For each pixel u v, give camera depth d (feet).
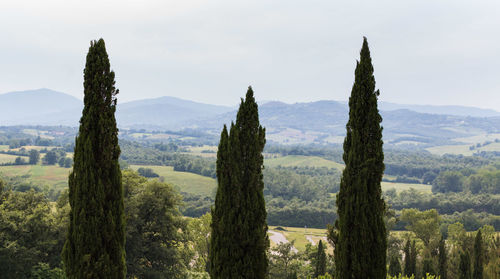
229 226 42.68
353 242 42.34
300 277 139.85
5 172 429.79
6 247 89.30
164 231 117.19
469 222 298.35
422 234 191.93
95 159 39.58
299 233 310.24
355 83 43.75
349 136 45.01
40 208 104.17
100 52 40.45
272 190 436.35
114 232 40.04
